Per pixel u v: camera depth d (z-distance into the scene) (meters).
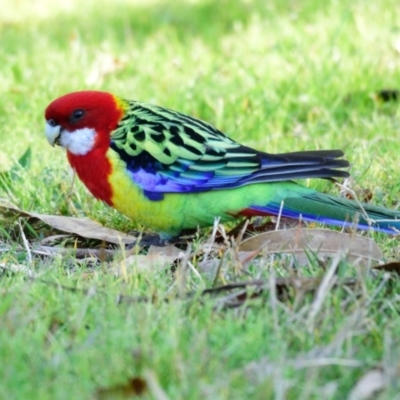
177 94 12.79
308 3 17.25
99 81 13.88
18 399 5.11
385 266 6.73
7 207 8.54
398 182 9.27
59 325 6.04
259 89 12.88
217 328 5.78
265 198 7.96
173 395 5.13
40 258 7.95
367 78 12.77
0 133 11.67
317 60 13.66
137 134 8.06
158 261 7.41
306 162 7.81
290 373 5.32
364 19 15.37
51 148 10.99
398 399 5.14
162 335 5.71
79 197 9.32
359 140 10.94
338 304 6.05
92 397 5.12
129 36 16.20
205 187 7.94
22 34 18.11
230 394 5.15
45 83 13.42
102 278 6.97
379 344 5.70
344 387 5.34
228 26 17.61
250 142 11.35
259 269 6.96
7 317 5.88
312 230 7.43
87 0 21.03
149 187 7.98
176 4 19.67
